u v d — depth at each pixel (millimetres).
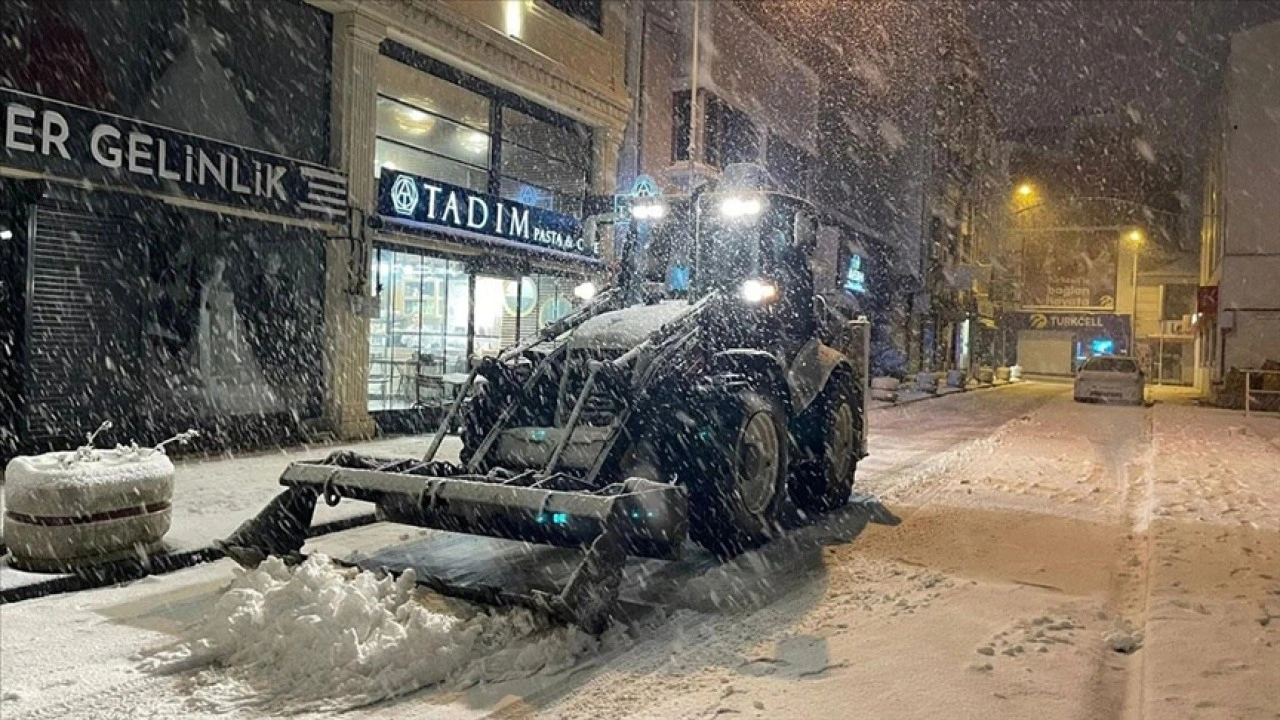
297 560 5633
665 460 6383
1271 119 24859
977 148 47219
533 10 16453
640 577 6137
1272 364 24016
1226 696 3791
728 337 7613
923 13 37594
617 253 8383
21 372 9570
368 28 12805
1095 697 4035
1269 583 5617
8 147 8883
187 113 11188
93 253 10109
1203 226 39938
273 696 4082
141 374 10578
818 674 4340
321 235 12594
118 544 5984
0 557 6137
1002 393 33531
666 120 21609
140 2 10688
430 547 6832
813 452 8203
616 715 3885
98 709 3945
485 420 6609
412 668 4262
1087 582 6043
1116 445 14781
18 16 9570
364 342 12938
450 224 14078
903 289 36438
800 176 29141
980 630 4977
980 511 8641
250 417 11711
